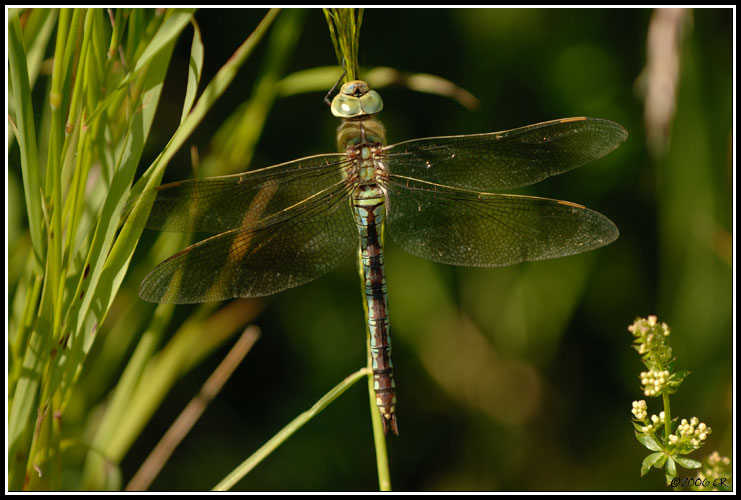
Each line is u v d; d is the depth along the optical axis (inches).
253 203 36.1
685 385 38.6
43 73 36.1
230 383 39.1
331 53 39.0
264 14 38.8
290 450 39.0
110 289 35.1
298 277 36.3
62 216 35.0
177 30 34.9
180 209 35.9
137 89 35.3
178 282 35.9
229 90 38.8
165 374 36.7
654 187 39.1
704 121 38.2
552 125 36.5
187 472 38.6
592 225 36.4
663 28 36.7
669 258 38.6
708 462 35.2
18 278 36.2
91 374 36.9
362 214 36.6
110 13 35.1
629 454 39.1
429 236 36.7
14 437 35.0
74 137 35.2
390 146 36.7
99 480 36.3
